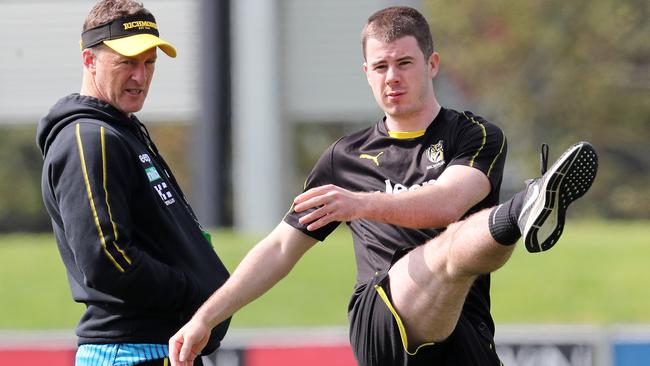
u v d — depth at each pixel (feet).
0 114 194.18
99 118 52.75
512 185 323.37
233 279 53.98
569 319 111.04
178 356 51.55
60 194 51.11
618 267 125.39
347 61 196.95
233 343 81.15
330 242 138.62
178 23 191.62
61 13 192.85
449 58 317.63
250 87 187.42
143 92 54.13
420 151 53.98
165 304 52.08
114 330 52.65
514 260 129.49
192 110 191.93
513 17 313.12
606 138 317.42
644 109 316.19
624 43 316.40
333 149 56.03
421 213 50.06
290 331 93.04
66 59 193.26
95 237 50.24
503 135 54.24
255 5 187.83
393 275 52.70
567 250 133.69
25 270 132.67
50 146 52.90
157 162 55.42
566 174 45.50
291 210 55.57
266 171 186.29
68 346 82.58
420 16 54.54
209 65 190.29
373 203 49.03
